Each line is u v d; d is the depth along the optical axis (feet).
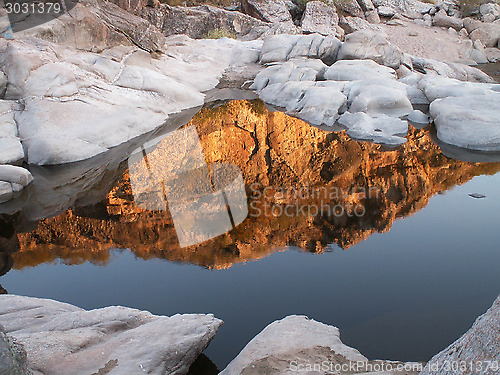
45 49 27.27
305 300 11.27
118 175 20.47
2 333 6.38
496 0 62.13
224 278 12.12
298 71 35.22
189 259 12.93
